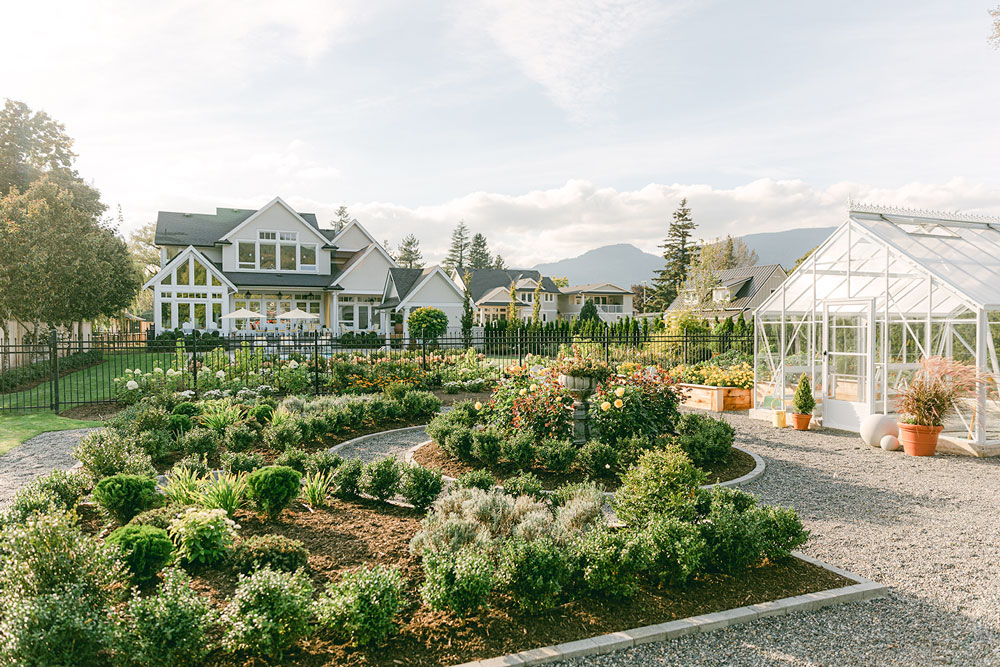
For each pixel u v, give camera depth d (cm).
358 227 4262
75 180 3092
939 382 1012
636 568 434
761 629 415
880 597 473
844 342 1350
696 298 3831
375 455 955
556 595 439
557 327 3481
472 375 1844
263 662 348
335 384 1638
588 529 502
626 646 385
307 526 551
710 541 491
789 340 1467
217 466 823
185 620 331
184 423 951
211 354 1762
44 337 2280
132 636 331
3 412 1368
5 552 406
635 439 834
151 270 5603
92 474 635
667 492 550
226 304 3114
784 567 509
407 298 3562
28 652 309
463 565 401
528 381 967
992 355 1084
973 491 792
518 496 639
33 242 2125
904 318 1241
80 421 1275
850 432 1238
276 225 3766
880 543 599
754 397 1501
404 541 518
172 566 444
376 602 366
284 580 363
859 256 1287
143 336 3819
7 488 772
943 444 1055
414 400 1255
